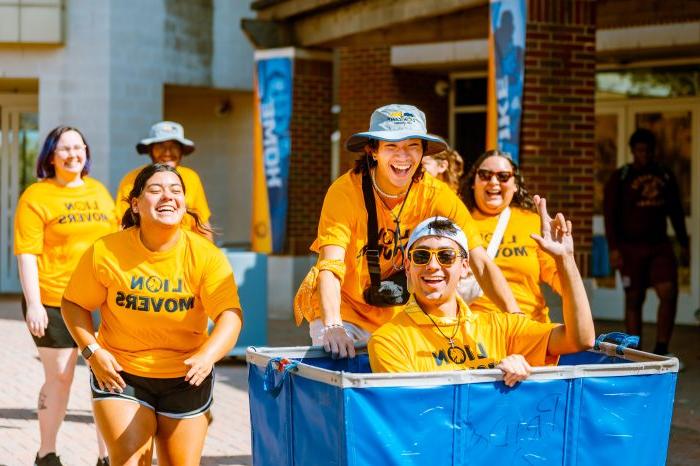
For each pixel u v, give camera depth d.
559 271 4.32
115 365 4.80
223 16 18.39
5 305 16.81
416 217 5.14
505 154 6.18
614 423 4.12
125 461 4.82
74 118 17.20
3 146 19.03
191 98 19.62
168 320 4.85
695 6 11.70
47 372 6.83
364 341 5.06
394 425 3.83
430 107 16.64
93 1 17.09
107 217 7.02
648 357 4.45
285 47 15.01
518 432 3.99
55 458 6.85
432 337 4.40
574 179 10.47
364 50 16.41
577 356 4.86
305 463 4.12
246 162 19.33
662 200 10.88
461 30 12.96
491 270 5.18
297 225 15.17
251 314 11.40
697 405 8.83
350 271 5.21
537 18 10.32
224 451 7.40
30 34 17.00
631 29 13.50
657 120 14.21
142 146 8.88
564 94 10.43
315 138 15.22
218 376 10.47
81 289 4.89
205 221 8.82
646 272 10.90
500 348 4.45
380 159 4.99
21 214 6.77
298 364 4.11
